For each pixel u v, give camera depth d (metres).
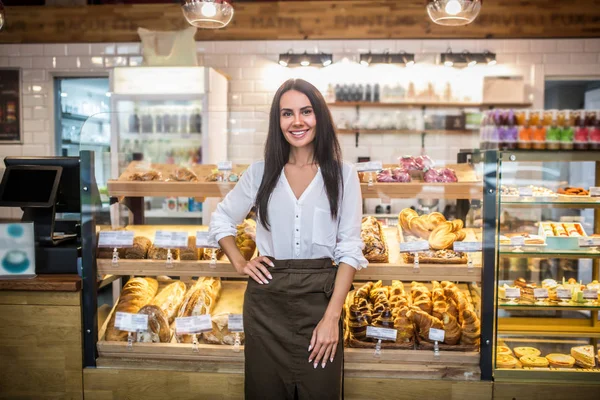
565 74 5.03
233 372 2.27
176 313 2.45
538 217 2.55
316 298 1.83
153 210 4.13
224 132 2.86
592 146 4.04
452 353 2.24
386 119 5.16
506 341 2.50
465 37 5.08
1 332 2.31
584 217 2.70
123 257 2.37
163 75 4.41
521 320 2.59
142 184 2.47
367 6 5.07
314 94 1.81
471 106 5.13
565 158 2.40
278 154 1.86
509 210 2.56
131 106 4.41
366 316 2.30
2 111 5.30
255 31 5.18
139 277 2.68
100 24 5.18
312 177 1.86
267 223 1.87
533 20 4.98
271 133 1.87
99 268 2.34
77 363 2.31
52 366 2.31
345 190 1.88
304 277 1.83
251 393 1.89
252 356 1.87
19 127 5.30
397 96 5.09
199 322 2.30
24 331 2.31
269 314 1.84
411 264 2.26
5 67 5.27
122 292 2.49
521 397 2.21
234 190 2.04
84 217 2.29
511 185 2.50
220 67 5.25
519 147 4.40
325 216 1.85
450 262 2.24
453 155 2.75
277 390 1.86
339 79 5.19
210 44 5.24
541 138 4.30
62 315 2.29
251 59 5.22
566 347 2.44
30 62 5.26
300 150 1.88
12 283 2.27
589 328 2.55
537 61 5.04
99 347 2.32
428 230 2.36
